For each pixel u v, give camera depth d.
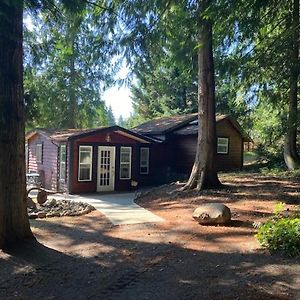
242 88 15.62
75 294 4.71
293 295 4.39
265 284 4.76
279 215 8.16
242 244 6.58
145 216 9.69
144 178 19.28
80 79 27.12
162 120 23.56
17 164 6.56
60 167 16.56
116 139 17.02
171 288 4.79
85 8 7.42
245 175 16.14
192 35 11.94
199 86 12.63
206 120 12.48
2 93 6.33
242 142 22.61
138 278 5.21
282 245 5.91
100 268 5.67
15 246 6.43
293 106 14.88
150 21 11.33
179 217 9.20
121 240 7.25
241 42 12.92
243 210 9.33
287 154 17.23
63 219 9.38
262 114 21.08
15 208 6.56
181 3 10.83
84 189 16.02
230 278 5.03
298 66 12.65
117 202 12.73
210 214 8.15
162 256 6.17
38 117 25.94
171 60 12.74
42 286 4.99
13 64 6.38
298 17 12.56
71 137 15.45
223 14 8.46
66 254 6.36
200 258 5.96
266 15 11.30
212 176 12.45
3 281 5.16
